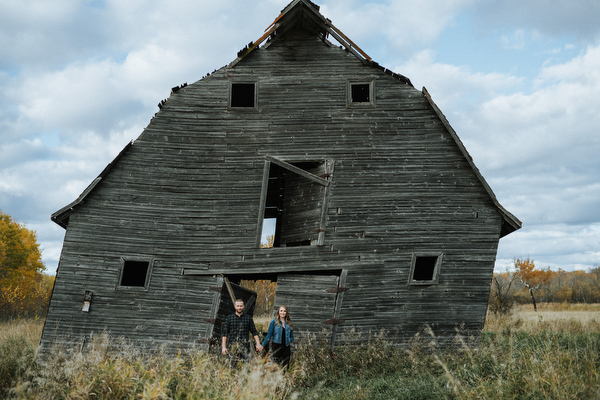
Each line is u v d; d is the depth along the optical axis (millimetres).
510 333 10914
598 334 11930
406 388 7816
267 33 13594
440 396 6984
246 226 13016
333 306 12484
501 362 7840
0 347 8250
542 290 63531
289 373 9125
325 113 13562
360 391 8039
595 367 6938
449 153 13469
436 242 13078
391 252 12953
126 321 12500
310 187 13797
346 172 13242
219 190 13172
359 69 13836
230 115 13523
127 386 6293
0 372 7105
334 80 13773
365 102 13633
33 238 44844
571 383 6090
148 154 13203
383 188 13219
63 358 7547
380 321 12594
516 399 6301
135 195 13023
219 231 13000
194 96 13570
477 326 12852
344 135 13445
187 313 12602
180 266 12836
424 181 13312
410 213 13148
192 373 6730
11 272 41812
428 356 10477
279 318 9938
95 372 6504
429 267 16594
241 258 12875
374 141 13438
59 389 6402
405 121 13578
